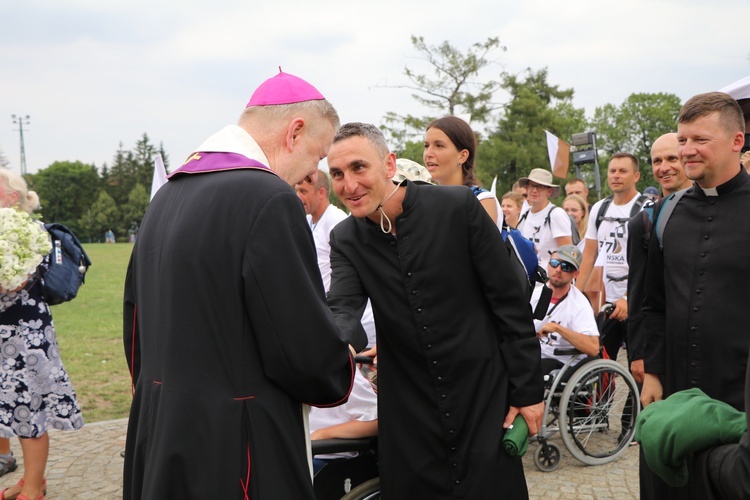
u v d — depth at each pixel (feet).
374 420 9.55
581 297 16.14
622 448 16.17
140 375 6.62
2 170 13.56
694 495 6.09
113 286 63.72
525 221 23.65
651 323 9.53
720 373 8.24
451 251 8.33
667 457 6.04
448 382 8.41
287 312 6.08
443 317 8.36
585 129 194.90
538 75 153.79
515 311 8.47
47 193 338.13
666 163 14.62
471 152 11.90
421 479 8.54
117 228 312.71
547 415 15.83
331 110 7.33
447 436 8.41
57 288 13.05
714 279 8.38
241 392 6.14
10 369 12.90
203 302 6.09
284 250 6.17
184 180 6.68
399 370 8.75
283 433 6.26
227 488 5.93
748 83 9.16
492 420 8.40
